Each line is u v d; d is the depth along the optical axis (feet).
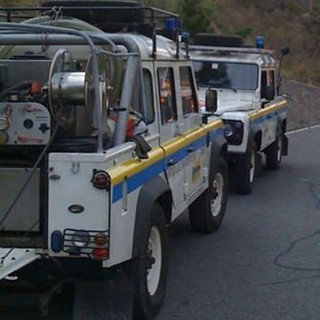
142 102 20.89
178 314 21.91
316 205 39.06
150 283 21.35
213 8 108.99
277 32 127.44
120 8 24.64
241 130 39.99
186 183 25.75
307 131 84.48
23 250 17.81
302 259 28.19
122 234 18.34
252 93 44.75
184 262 27.45
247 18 126.00
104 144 18.89
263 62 46.11
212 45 48.78
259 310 22.41
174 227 32.86
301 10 137.18
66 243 17.35
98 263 18.17
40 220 18.34
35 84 17.87
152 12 23.29
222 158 32.32
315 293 24.11
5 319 21.17
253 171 43.60
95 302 19.08
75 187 17.31
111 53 19.16
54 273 18.66
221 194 32.63
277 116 50.01
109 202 17.34
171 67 24.89
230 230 32.71
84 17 24.95
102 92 18.06
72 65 18.95
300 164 55.16
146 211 19.81
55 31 18.34
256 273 26.25
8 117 17.93
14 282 19.33
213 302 23.08
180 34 27.07
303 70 116.78
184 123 26.09
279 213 36.73
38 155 18.74
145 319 20.67
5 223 18.47
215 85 45.16
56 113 17.84
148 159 20.58
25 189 18.35
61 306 21.95
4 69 18.88
